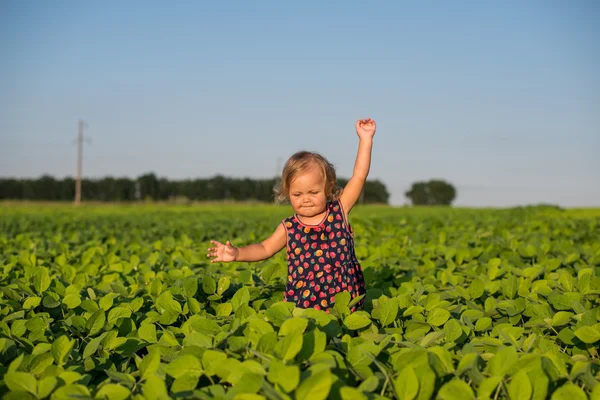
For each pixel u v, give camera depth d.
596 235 10.54
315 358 2.76
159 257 6.96
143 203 60.97
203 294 4.78
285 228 4.16
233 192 66.44
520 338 3.61
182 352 3.08
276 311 3.30
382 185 69.00
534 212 27.86
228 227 13.99
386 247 7.57
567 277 4.73
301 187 3.88
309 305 3.98
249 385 2.48
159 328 4.04
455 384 2.61
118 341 3.48
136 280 5.66
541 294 4.59
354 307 4.00
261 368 2.59
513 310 4.11
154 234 12.42
